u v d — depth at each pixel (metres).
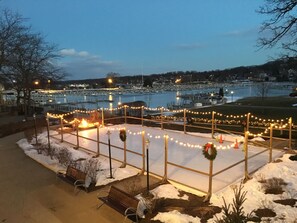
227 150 13.74
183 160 12.52
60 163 12.67
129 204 7.57
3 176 11.61
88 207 8.55
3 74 35.53
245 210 7.62
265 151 12.54
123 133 11.66
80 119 23.34
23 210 8.57
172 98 106.19
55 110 43.03
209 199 8.46
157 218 7.42
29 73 36.50
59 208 8.59
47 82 41.09
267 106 44.47
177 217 7.25
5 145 17.25
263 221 7.02
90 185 9.88
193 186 9.49
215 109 43.06
